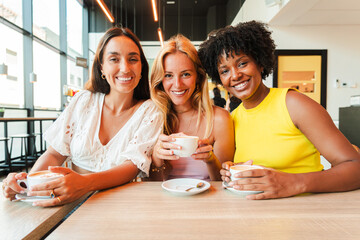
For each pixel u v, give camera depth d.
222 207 0.66
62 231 0.53
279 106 1.08
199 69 1.29
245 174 0.75
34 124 5.19
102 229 0.53
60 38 6.45
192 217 0.60
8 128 4.60
